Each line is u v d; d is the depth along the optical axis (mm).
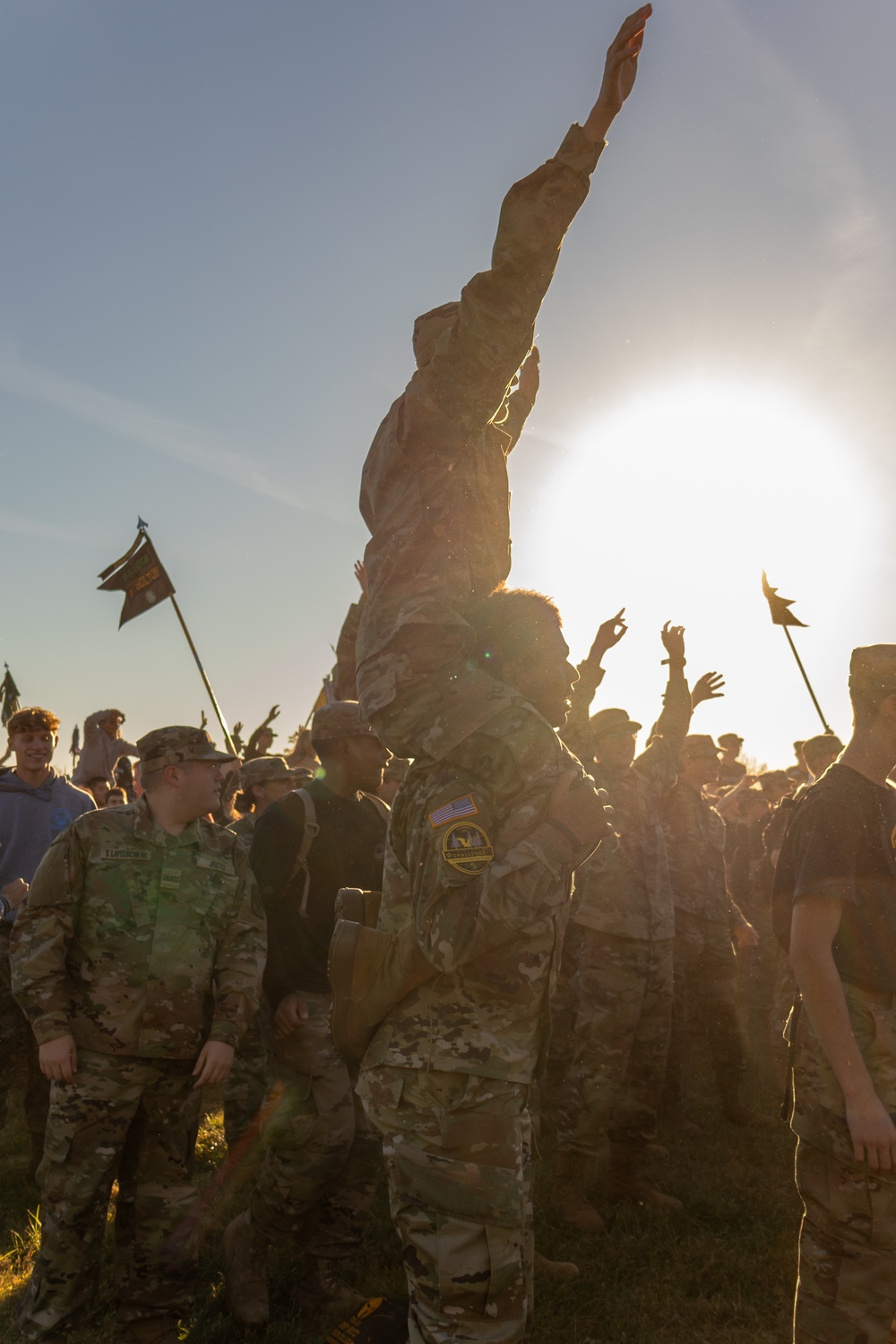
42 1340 3367
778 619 7340
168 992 3516
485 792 2113
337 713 4293
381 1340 2662
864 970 2613
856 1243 2564
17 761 6086
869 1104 2475
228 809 6457
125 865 3570
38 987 3441
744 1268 4309
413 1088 2146
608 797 5207
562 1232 4707
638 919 5043
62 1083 3453
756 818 9781
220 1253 4312
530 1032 2205
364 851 4242
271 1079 3934
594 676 5297
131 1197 3533
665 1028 5098
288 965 3984
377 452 2344
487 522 2303
